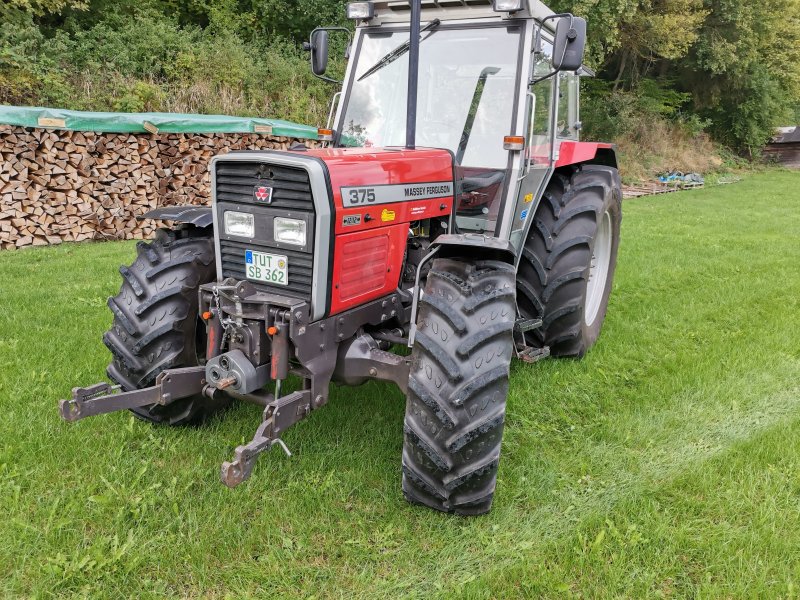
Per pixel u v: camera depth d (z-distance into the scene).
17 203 7.55
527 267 4.11
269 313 2.53
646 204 13.76
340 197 2.54
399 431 3.30
